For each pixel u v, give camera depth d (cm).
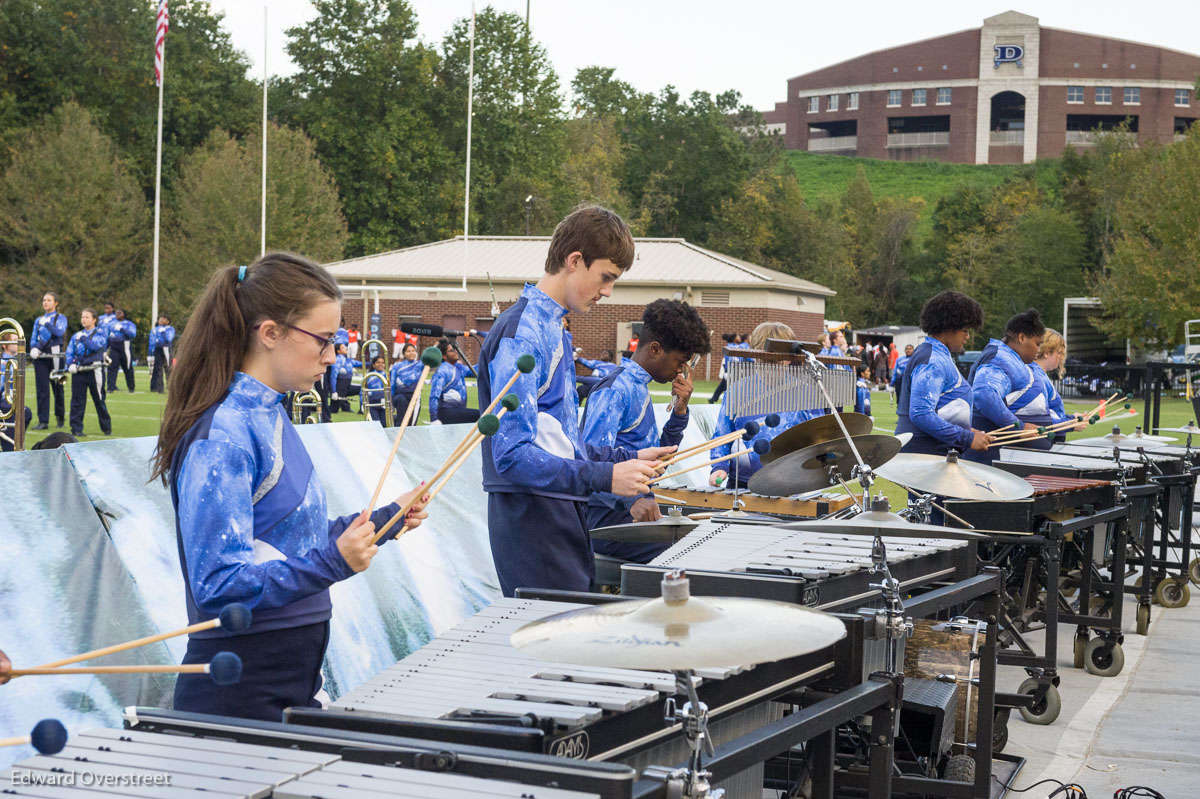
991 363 846
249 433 253
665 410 996
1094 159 7750
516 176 5834
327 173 4944
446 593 590
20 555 410
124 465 457
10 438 1016
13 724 387
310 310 258
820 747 328
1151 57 11831
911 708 415
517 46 5816
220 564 242
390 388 1623
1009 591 711
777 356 570
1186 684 668
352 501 572
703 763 251
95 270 4281
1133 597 941
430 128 5653
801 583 338
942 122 12650
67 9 5106
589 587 387
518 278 3941
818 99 13262
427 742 214
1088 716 598
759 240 7675
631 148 8031
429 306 3997
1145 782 489
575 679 256
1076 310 5053
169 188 5125
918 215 9125
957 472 512
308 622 266
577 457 382
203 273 4091
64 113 4431
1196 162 4034
